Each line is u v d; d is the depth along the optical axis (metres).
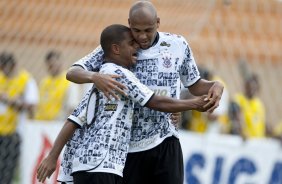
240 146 26.69
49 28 28.11
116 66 14.52
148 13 14.35
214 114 26.34
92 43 28.05
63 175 15.20
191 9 28.92
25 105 25.39
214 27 28.84
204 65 27.73
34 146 25.28
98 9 29.30
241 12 29.89
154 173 15.26
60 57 27.45
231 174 26.53
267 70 29.44
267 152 27.00
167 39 15.04
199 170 26.08
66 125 14.83
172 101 14.17
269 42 29.38
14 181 25.12
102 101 14.65
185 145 25.97
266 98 29.78
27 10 28.44
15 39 27.41
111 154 14.42
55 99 26.30
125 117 14.57
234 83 28.14
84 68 15.09
